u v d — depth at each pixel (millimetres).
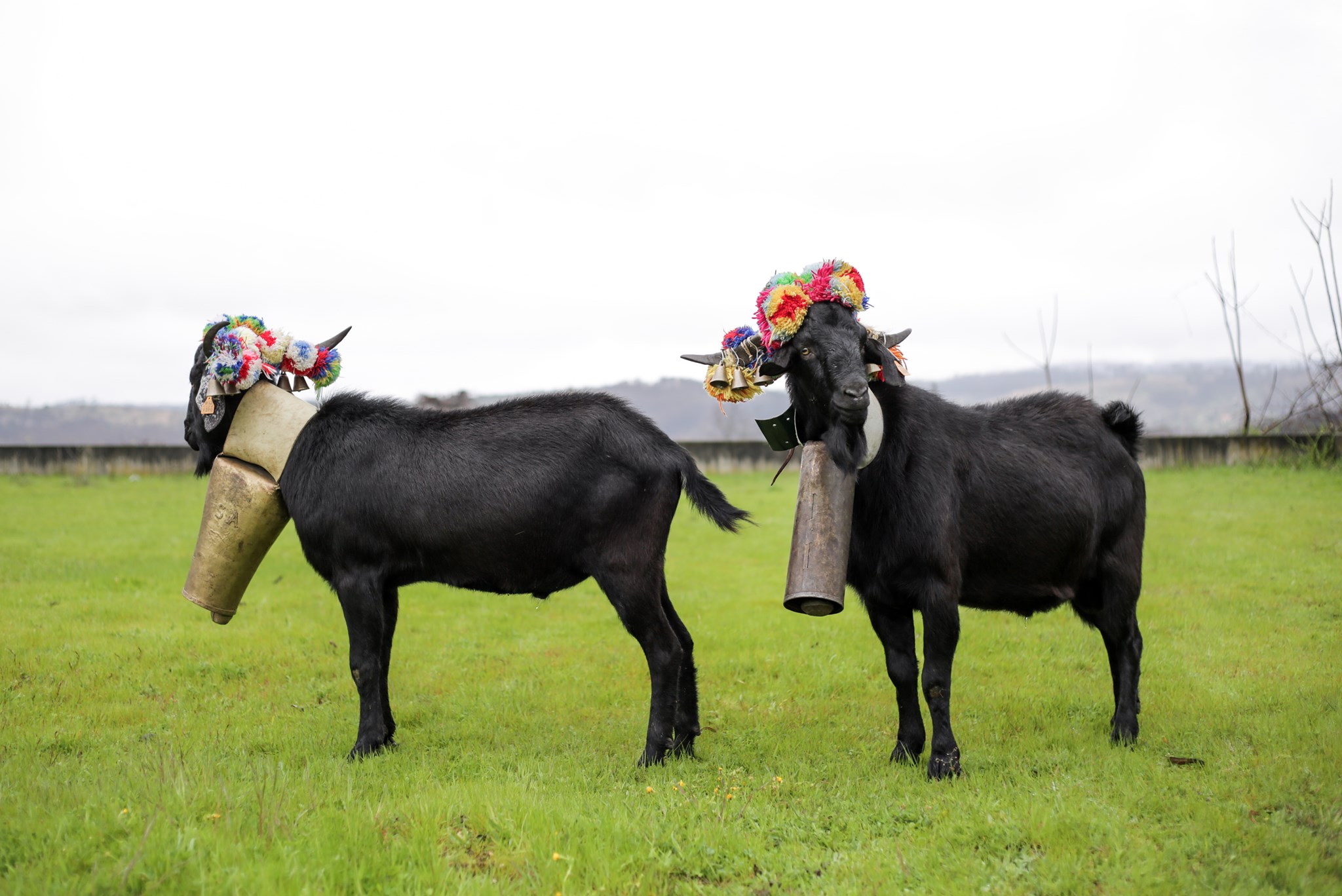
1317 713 6176
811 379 5227
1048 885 3752
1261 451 21672
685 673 5941
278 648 8750
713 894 3814
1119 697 6059
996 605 5961
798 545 5211
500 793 4637
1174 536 13523
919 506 5262
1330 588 10414
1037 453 5781
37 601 10383
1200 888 3705
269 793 4523
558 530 5672
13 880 3533
